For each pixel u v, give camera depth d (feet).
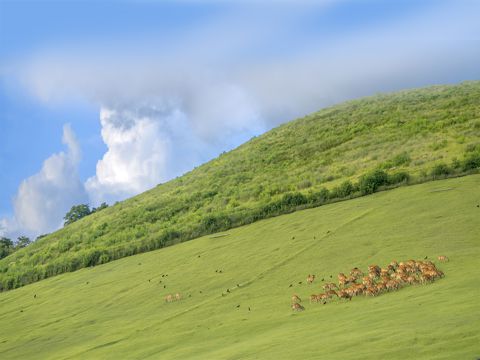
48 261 376.07
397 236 191.83
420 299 116.88
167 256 270.87
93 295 242.17
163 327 164.45
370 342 90.02
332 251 196.34
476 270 136.36
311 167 366.63
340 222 227.40
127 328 176.86
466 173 241.76
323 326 114.32
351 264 178.19
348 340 94.38
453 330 86.02
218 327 145.79
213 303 178.29
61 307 239.30
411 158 298.97
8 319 243.40
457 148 290.35
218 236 273.54
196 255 252.21
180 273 231.91
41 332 205.05
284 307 150.00
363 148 363.56
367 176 259.60
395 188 250.37
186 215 365.61
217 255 240.32
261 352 103.14
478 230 178.19
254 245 236.84
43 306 251.19
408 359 78.69
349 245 197.26
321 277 174.40
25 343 194.49
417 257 165.78
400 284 136.56
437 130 347.15
